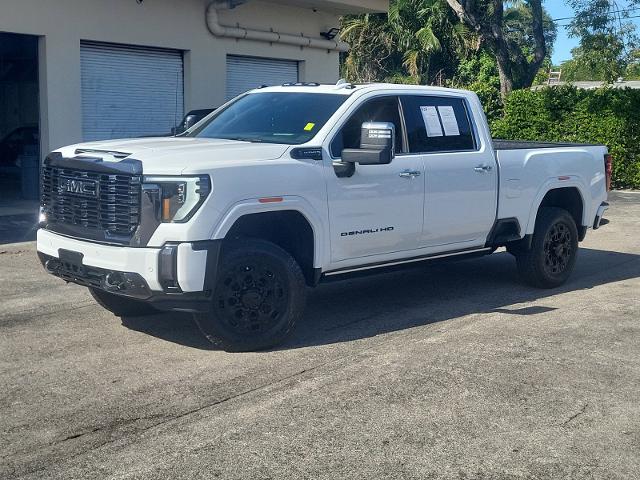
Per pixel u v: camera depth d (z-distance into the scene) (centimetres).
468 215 783
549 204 936
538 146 909
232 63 1823
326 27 2045
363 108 712
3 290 844
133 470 430
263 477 424
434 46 3325
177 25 1650
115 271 591
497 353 641
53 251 650
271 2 1866
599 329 719
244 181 605
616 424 502
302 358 624
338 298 843
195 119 919
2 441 465
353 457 449
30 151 1625
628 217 1497
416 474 430
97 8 1494
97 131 1545
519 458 452
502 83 2464
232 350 632
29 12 1389
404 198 720
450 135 781
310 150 657
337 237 673
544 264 878
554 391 557
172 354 630
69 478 420
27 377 573
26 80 2255
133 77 1602
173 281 579
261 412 511
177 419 499
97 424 491
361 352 642
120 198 596
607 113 1938
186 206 581
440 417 507
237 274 615
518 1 3847
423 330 714
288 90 766
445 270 1001
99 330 696
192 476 424
